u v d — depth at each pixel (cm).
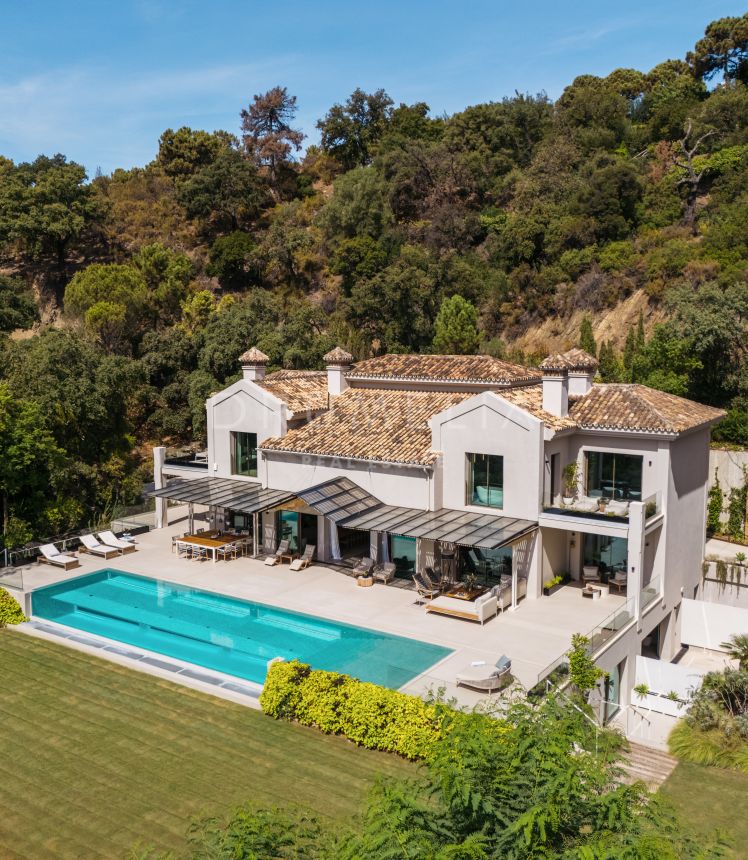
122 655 2691
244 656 2644
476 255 8156
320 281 8769
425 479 3189
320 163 11331
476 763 1049
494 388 3528
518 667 2431
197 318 7375
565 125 9212
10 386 4441
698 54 10012
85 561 3616
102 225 9425
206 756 2059
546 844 983
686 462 3269
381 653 2581
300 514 3641
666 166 7888
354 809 1798
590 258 7181
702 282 6209
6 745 2127
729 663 3175
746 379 4653
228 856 1016
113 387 4931
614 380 5159
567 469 3198
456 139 9525
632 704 2719
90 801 1853
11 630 2989
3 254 9325
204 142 10719
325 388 4041
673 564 3206
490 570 3167
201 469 3944
